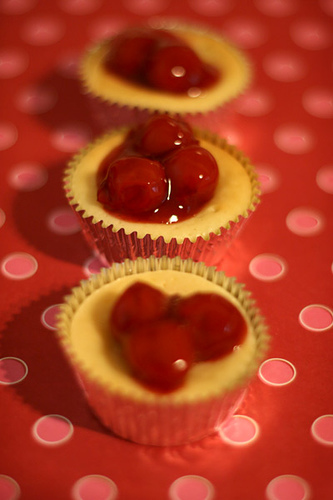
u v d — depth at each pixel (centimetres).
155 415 34
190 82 45
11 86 48
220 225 39
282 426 37
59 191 44
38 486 35
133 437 36
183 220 39
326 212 43
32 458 36
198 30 49
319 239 42
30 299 40
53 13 53
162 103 44
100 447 36
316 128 47
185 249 40
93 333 36
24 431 36
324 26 53
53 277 41
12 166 45
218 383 35
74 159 42
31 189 44
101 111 46
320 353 38
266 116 48
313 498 35
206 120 46
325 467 36
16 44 51
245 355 35
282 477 35
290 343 39
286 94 49
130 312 35
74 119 47
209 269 38
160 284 37
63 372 38
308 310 40
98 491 35
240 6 54
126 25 52
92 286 37
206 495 35
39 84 49
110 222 39
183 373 34
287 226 43
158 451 36
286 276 41
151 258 38
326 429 36
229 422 37
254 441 36
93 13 53
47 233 42
